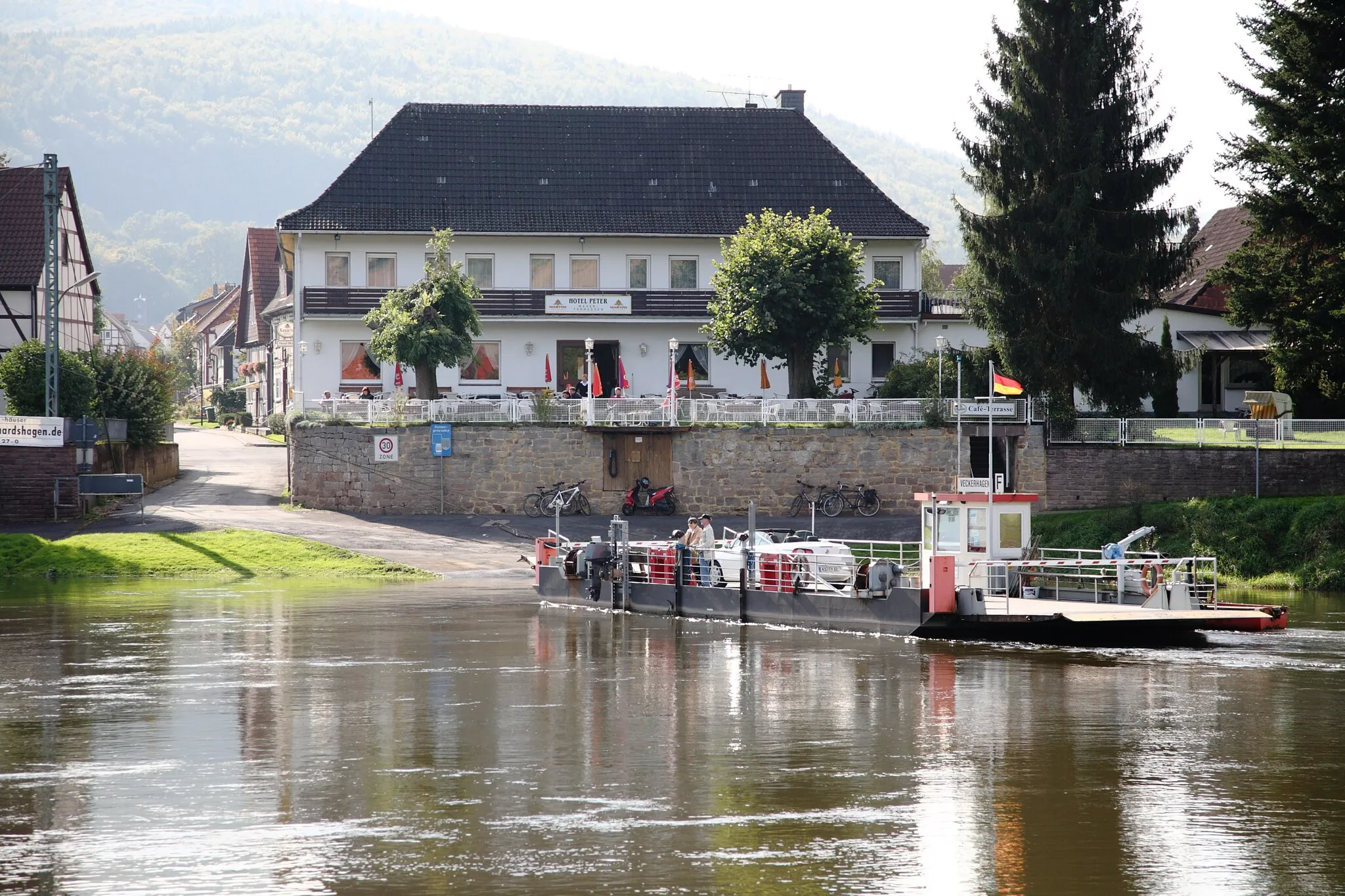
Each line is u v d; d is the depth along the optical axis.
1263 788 26.80
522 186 94.12
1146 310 78.00
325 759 29.03
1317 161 67.62
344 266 91.19
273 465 93.50
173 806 25.41
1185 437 74.25
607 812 25.08
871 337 93.94
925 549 50.16
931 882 21.42
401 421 76.94
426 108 96.88
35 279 91.12
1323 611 54.94
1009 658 42.44
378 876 21.61
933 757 29.30
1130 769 28.31
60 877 21.55
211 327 197.00
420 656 42.69
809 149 98.44
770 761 28.94
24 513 72.25
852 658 42.47
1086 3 76.06
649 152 97.06
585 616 53.00
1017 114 76.75
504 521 75.25
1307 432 71.81
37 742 30.56
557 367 92.31
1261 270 70.12
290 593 59.00
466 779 27.34
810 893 20.89
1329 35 68.38
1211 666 41.12
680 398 79.69
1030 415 75.44
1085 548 66.62
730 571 53.59
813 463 77.38
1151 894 20.94
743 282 81.94
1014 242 76.19
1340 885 21.31
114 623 49.41
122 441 78.44
